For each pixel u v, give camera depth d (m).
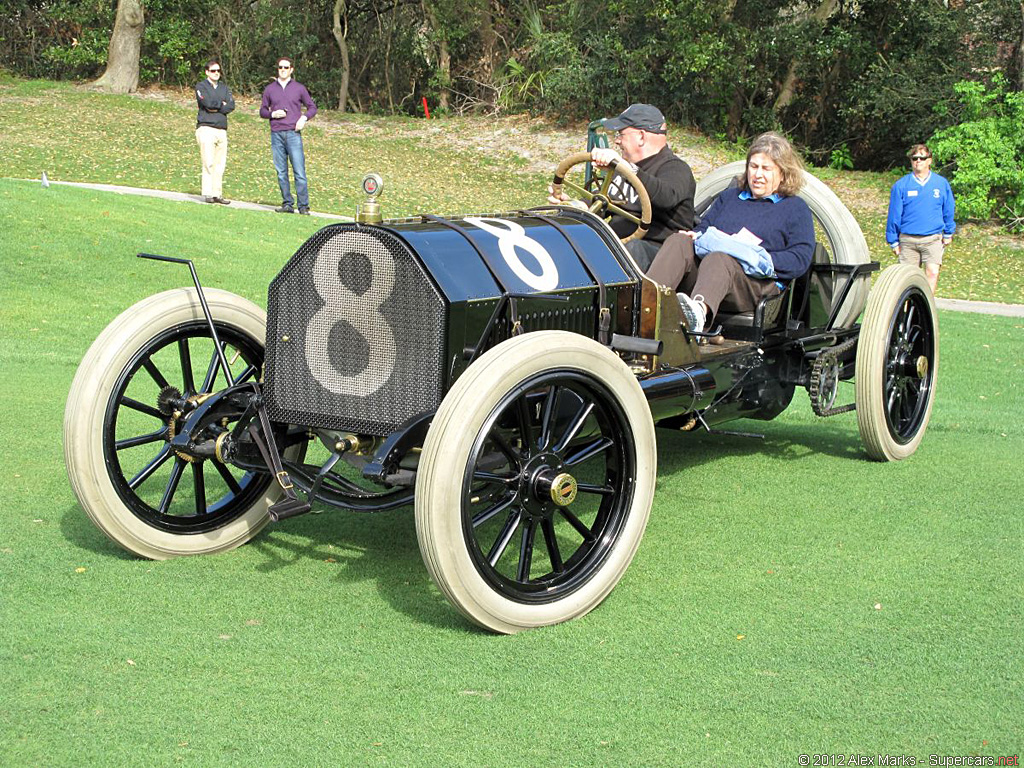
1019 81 21.69
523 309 3.79
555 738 2.74
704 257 4.92
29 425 5.62
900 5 24.45
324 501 3.66
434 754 2.66
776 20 25.39
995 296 15.23
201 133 15.27
